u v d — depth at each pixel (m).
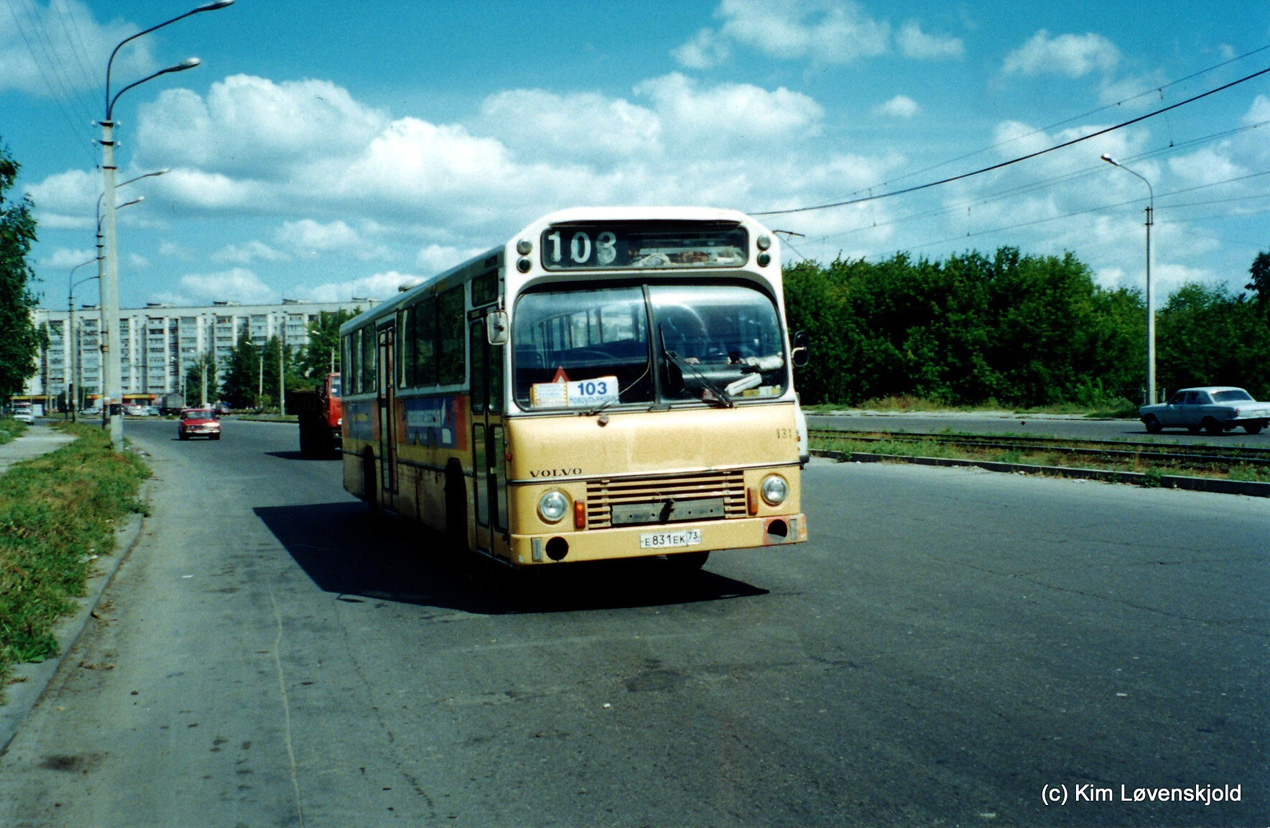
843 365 61.88
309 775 4.54
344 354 16.00
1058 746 4.57
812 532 11.46
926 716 5.02
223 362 140.00
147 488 20.52
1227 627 6.60
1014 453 19.58
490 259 7.97
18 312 54.12
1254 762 4.33
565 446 7.43
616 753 4.66
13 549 9.12
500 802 4.15
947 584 8.28
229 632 7.58
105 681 6.26
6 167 49.72
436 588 9.14
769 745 4.69
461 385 9.01
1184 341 49.06
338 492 19.89
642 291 7.75
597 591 8.58
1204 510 12.34
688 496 7.58
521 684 5.86
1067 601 7.49
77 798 4.33
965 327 58.91
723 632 6.91
